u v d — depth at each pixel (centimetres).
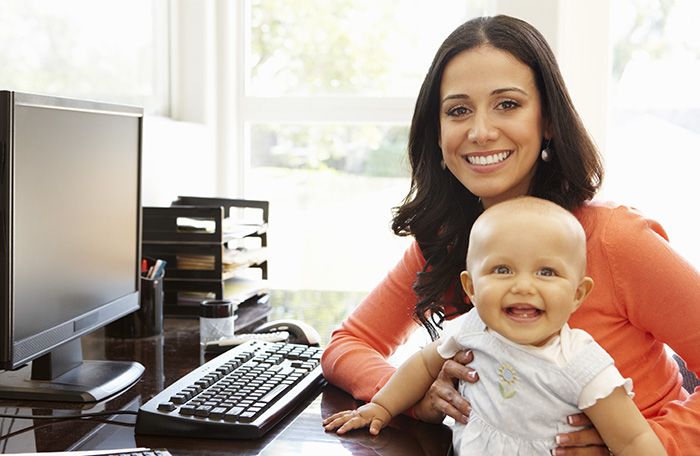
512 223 113
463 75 129
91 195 154
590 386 108
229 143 298
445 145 133
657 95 285
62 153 142
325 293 259
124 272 169
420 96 139
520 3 267
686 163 286
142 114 174
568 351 111
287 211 306
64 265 144
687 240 288
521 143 129
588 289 117
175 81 290
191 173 278
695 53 282
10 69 194
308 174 303
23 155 130
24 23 199
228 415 122
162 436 121
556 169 133
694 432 117
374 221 301
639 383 125
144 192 244
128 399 142
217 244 213
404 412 134
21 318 130
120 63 255
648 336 126
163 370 162
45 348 137
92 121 153
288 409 132
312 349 166
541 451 112
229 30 294
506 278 112
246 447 117
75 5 225
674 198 288
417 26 294
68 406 137
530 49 128
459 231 143
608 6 276
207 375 141
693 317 118
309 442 120
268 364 152
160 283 193
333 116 296
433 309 149
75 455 106
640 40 284
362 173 300
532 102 129
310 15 299
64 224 143
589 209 128
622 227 122
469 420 119
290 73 301
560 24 267
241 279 248
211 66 291
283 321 192
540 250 111
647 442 108
